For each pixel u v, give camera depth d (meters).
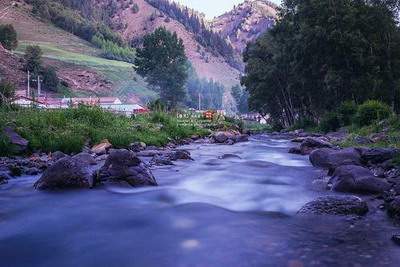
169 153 15.99
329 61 44.75
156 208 7.79
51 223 6.77
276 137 39.12
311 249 5.38
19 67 135.12
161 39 122.56
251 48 73.94
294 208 7.75
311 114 64.12
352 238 5.81
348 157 12.70
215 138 27.61
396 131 21.77
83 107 22.08
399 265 4.79
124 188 9.48
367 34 44.59
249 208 7.85
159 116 30.61
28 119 17.02
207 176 11.46
